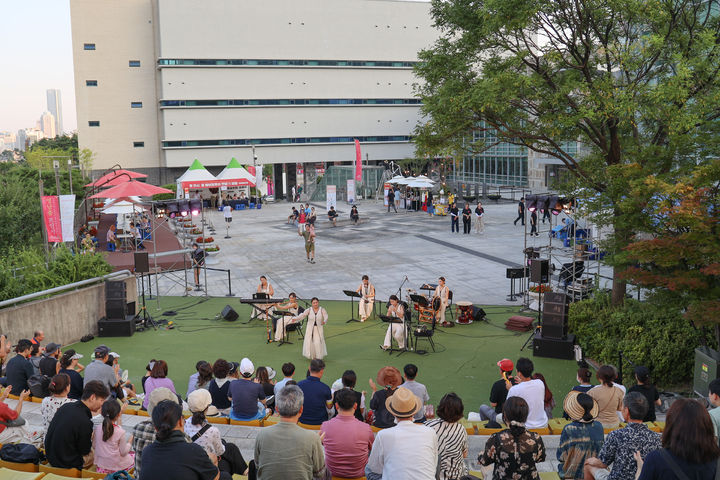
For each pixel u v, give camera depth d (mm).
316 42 71688
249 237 36656
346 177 60094
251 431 8531
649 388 8367
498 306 19922
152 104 68375
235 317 18953
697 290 10711
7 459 6418
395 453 4426
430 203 45219
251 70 69500
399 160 77188
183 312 20016
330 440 5684
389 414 8102
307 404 8352
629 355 13336
